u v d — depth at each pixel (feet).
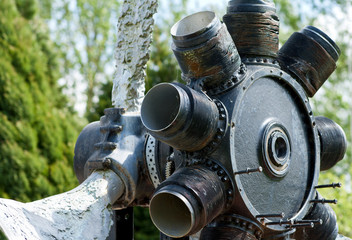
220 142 12.34
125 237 15.20
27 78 36.86
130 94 15.58
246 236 12.53
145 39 15.49
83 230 13.33
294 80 13.73
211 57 12.51
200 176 12.05
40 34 40.14
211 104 12.25
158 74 41.34
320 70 14.24
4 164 34.53
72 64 66.80
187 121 11.71
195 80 12.87
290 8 61.93
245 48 13.46
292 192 13.38
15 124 35.40
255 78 13.01
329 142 14.60
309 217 14.15
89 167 14.44
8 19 36.96
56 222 13.07
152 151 14.23
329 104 59.62
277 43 13.73
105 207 13.84
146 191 14.67
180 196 11.59
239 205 12.42
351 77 59.26
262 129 12.90
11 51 36.63
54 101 38.37
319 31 14.32
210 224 12.68
